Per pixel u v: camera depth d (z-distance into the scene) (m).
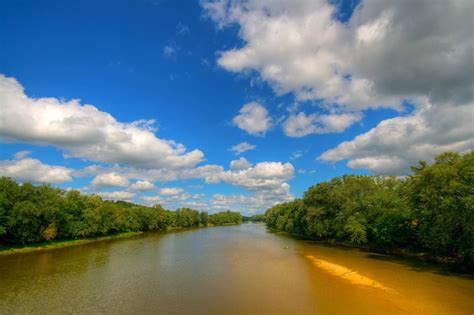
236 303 27.64
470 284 32.75
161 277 38.59
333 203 81.62
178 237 107.62
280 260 51.62
